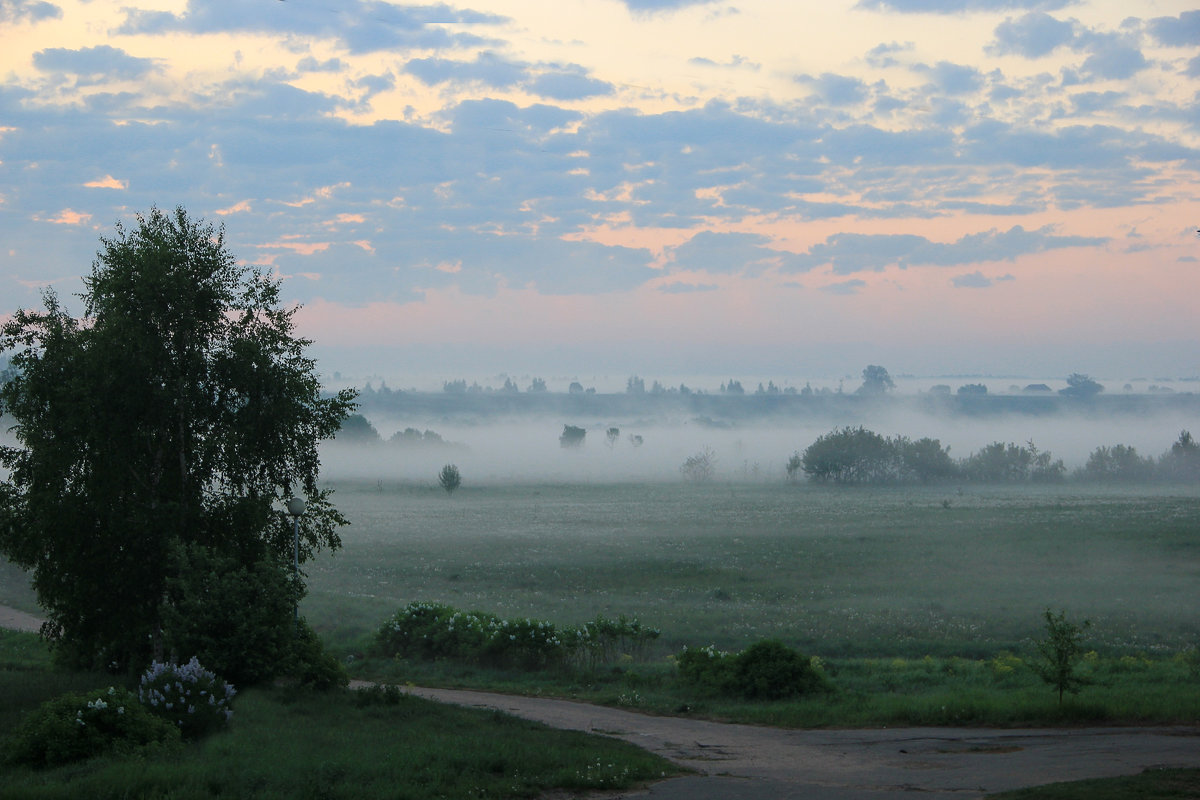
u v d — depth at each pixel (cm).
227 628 2230
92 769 1403
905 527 9069
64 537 2473
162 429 2631
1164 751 1590
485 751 1545
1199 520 9100
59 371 2591
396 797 1250
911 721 2016
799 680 2436
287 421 2770
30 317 2633
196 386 2695
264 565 2334
